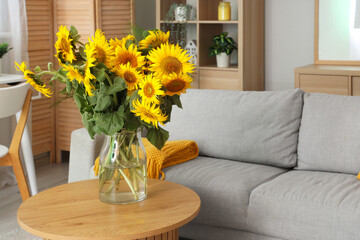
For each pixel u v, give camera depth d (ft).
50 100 14.33
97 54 5.50
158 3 14.57
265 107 8.97
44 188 12.23
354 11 13.48
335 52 13.88
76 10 13.83
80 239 5.30
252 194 7.50
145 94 5.30
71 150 9.31
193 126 9.53
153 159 8.28
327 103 8.63
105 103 5.60
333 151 8.32
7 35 12.91
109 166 6.10
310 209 6.98
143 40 5.98
